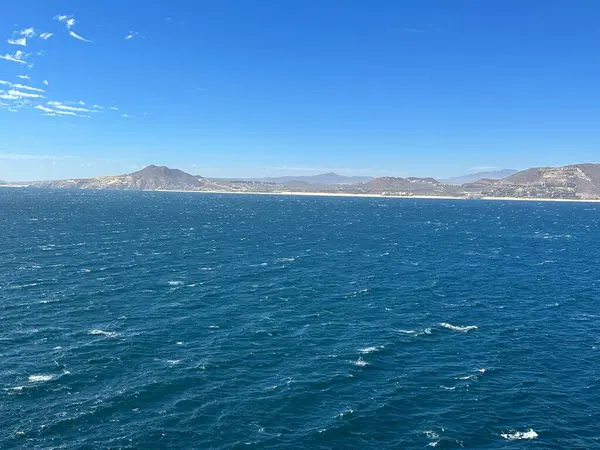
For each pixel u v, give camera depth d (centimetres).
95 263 11219
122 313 7444
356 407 4750
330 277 10425
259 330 6844
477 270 11569
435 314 7812
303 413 4628
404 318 7562
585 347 6444
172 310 7675
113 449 3975
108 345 6106
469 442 4222
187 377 5281
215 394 4931
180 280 9738
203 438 4172
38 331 6538
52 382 5066
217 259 12312
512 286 9881
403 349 6262
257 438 4197
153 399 4800
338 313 7756
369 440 4219
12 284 8962
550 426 4488
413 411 4712
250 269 11094
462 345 6444
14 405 4591
